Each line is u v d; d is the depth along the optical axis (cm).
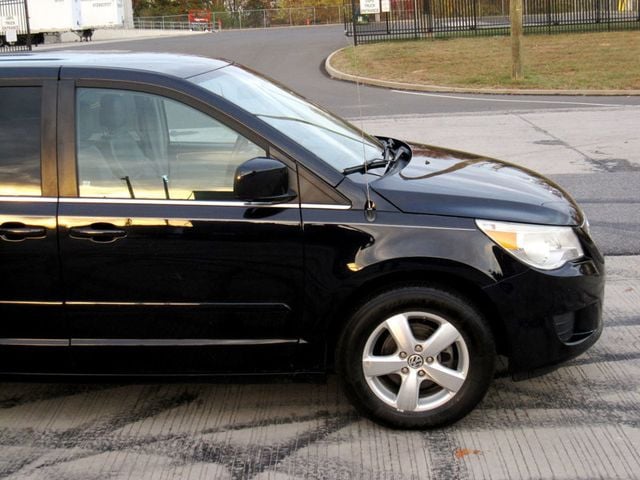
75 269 379
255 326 383
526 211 388
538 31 2902
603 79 1886
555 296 381
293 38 3784
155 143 389
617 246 670
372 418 388
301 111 448
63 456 378
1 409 427
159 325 385
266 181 364
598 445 375
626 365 457
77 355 389
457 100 1711
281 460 370
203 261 377
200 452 379
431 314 376
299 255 375
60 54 443
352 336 377
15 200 382
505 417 403
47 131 388
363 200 377
